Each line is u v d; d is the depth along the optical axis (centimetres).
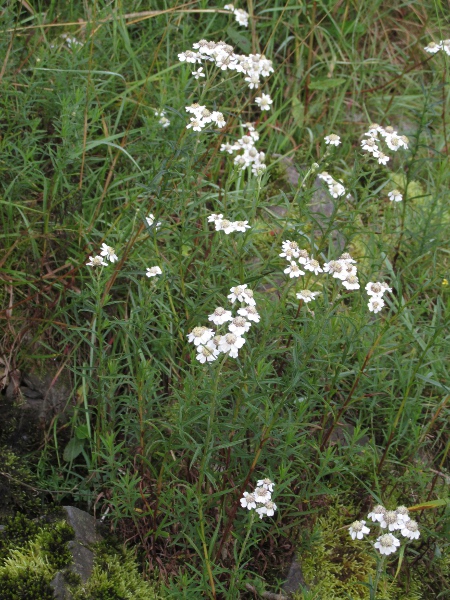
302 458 63
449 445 70
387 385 70
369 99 106
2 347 73
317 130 101
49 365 74
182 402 60
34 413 72
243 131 93
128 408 71
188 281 78
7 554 60
